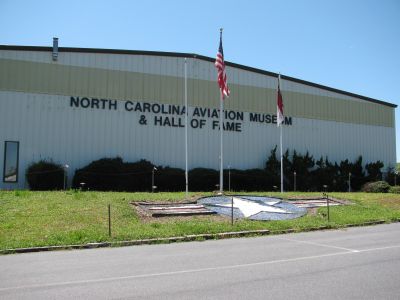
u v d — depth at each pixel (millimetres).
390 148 40938
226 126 31641
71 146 26625
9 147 25281
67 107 26797
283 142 34125
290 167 33188
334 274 7730
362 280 7234
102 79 27906
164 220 14945
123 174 26062
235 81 32500
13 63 25844
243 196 20578
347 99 38469
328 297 6180
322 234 13875
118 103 28188
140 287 6848
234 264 8773
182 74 30438
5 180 25000
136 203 16969
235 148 31812
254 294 6363
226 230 13617
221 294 6375
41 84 26328
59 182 25312
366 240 12367
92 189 25172
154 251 10547
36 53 26422
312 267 8398
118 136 27938
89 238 11664
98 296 6324
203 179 28422
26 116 25797
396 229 15156
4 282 7254
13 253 10219
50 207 15125
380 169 38812
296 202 20438
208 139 30828
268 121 33656
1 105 25344
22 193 18188
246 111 32688
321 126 36406
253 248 10961
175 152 29609
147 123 28891
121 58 28609
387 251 10336
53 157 26109
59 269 8336
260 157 32875
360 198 23406
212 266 8570
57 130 26406
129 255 9953
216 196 19812
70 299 6176
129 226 13570
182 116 30156
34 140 25828
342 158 37281
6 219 13336
